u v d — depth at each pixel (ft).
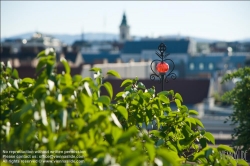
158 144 19.90
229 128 156.87
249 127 48.19
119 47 602.44
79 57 328.29
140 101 21.20
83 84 16.99
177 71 461.78
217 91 272.92
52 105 15.84
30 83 19.38
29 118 15.08
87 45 598.34
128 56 481.46
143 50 479.82
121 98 22.15
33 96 17.31
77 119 15.83
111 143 15.84
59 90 16.71
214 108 205.05
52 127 15.07
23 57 293.64
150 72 276.82
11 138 15.84
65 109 15.87
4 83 18.13
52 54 16.97
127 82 22.20
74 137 15.88
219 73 319.68
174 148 21.07
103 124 15.87
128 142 15.60
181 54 466.29
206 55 470.80
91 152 14.87
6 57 291.38
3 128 16.78
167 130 21.70
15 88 18.30
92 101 18.56
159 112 21.84
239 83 50.37
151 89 22.24
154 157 15.19
